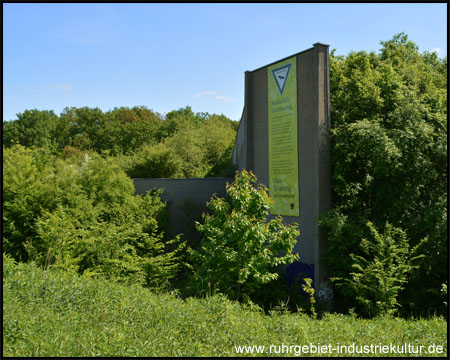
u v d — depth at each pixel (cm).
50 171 1858
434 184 1317
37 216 1561
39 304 647
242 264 995
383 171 1180
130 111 6094
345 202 1354
